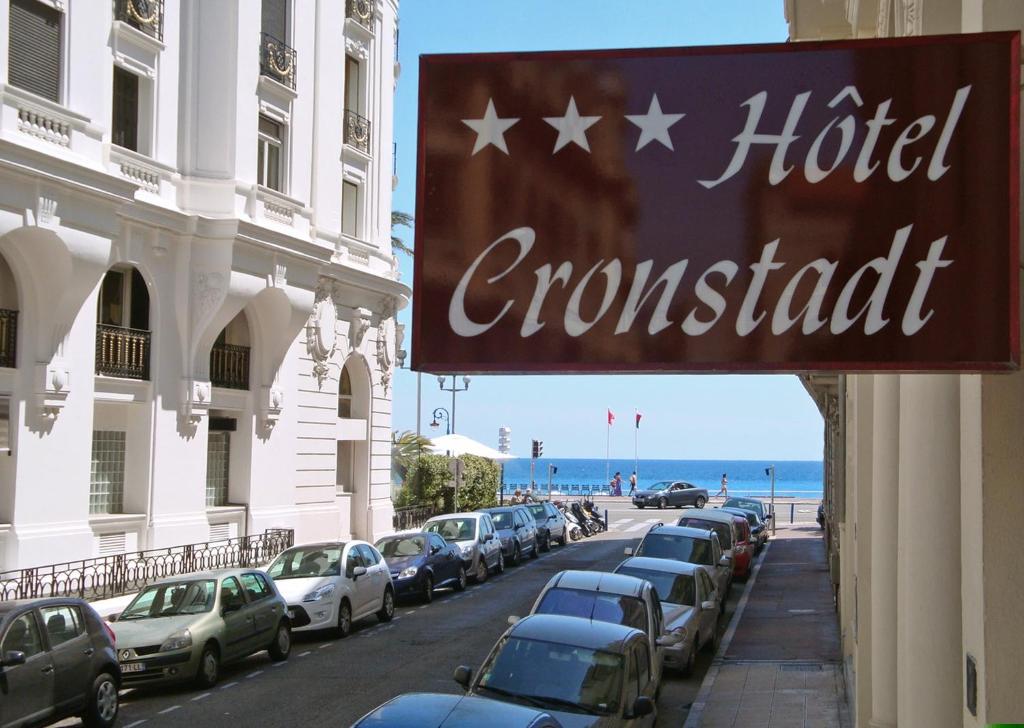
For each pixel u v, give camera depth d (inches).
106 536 952.9
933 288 191.2
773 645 774.5
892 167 194.4
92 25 914.7
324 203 1262.3
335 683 634.8
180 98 1047.6
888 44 196.5
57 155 838.5
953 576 245.8
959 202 192.2
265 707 572.7
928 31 273.3
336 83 1289.4
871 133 195.8
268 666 692.1
